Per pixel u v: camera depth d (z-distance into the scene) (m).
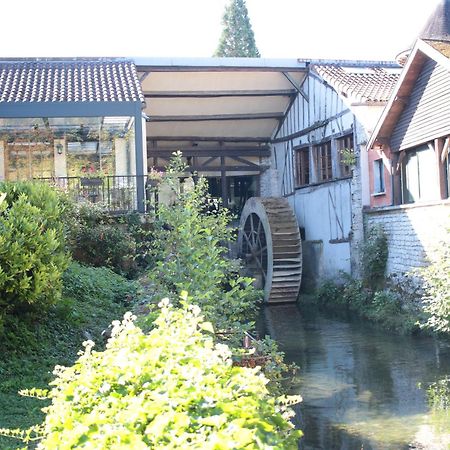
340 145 18.08
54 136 15.48
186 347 3.34
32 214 7.57
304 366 10.46
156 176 13.68
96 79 16.53
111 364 3.26
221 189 23.02
